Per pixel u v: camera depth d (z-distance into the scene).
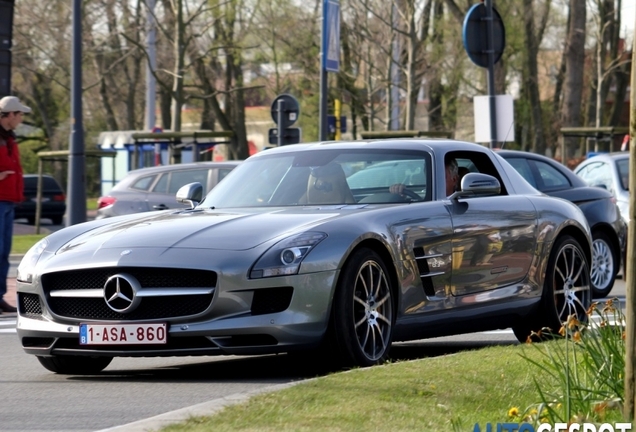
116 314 10.09
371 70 57.19
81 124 28.73
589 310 8.41
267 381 10.34
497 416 7.70
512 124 23.48
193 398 9.45
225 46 47.62
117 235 10.62
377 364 10.53
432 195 11.64
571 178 20.86
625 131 38.75
